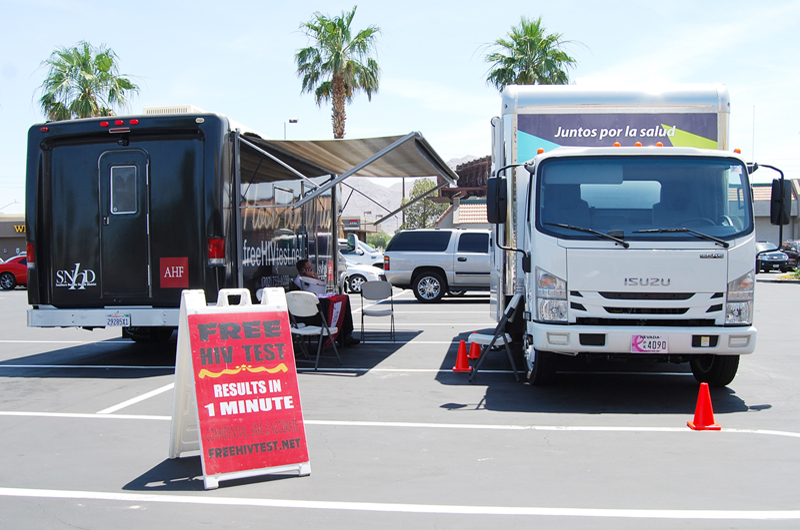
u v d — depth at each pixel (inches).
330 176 531.2
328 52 1113.4
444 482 180.5
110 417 254.8
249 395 186.7
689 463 195.6
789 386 305.1
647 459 199.5
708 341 251.9
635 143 290.8
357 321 583.5
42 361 385.4
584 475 185.5
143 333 440.5
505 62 1072.8
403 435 226.8
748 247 257.9
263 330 193.6
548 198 269.4
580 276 258.4
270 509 163.0
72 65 1082.1
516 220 317.7
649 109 308.0
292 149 395.2
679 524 151.9
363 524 153.2
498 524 152.6
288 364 194.1
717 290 255.3
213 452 179.3
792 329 506.9
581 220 265.3
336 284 551.2
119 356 403.5
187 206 341.1
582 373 341.1
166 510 163.2
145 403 278.1
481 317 610.5
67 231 352.5
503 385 311.3
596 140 309.6
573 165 271.3
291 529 150.8
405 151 393.7
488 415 254.5
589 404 272.5
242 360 188.5
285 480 183.6
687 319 256.4
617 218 264.5
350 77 1117.7
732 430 231.9
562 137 311.7
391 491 174.2
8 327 568.1
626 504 164.1
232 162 345.7
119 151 346.3
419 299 757.9
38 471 193.0
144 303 346.9
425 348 426.6
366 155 414.6
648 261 255.3
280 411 188.7
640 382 317.7
